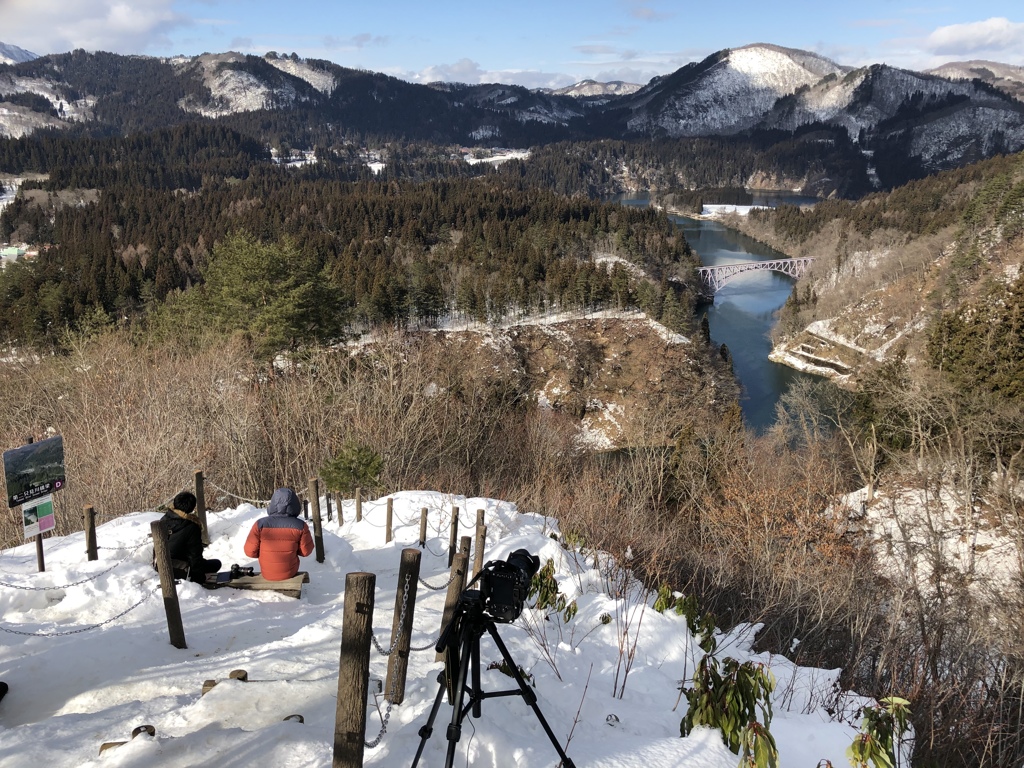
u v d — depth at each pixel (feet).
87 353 80.48
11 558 25.17
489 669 15.84
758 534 63.36
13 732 12.69
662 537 52.80
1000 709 21.99
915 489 84.58
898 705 12.75
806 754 14.43
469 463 79.66
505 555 29.17
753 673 13.83
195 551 22.93
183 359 88.79
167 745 11.68
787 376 254.88
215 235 399.03
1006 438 82.99
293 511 23.81
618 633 20.71
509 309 301.22
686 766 12.69
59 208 550.77
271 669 16.24
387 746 12.12
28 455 23.07
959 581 52.70
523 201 514.27
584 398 256.52
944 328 108.78
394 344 105.50
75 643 17.58
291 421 66.23
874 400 99.91
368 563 29.19
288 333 110.63
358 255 354.74
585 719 14.97
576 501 59.62
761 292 413.59
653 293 294.25
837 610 35.96
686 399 220.02
